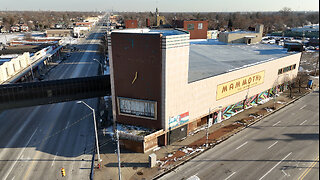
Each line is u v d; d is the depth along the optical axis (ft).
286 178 106.11
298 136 141.59
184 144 132.46
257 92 183.52
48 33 611.88
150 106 123.34
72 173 108.68
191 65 171.73
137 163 115.96
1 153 123.13
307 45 462.19
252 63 178.29
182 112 131.13
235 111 173.37
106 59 364.99
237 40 271.28
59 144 132.05
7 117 164.96
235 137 140.56
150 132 124.57
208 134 143.02
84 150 126.62
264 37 554.05
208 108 147.13
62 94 139.23
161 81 116.16
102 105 186.80
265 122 159.74
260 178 106.22
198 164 115.96
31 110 177.37
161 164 115.14
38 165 114.11
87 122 157.99
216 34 435.53
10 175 107.14
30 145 130.82
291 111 177.47
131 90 124.67
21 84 129.08
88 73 283.18
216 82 145.48
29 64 264.31
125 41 116.57
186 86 127.24
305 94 214.07
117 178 105.40
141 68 117.91
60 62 346.74
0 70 197.57
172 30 145.89
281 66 199.11
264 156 122.21
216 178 106.32
